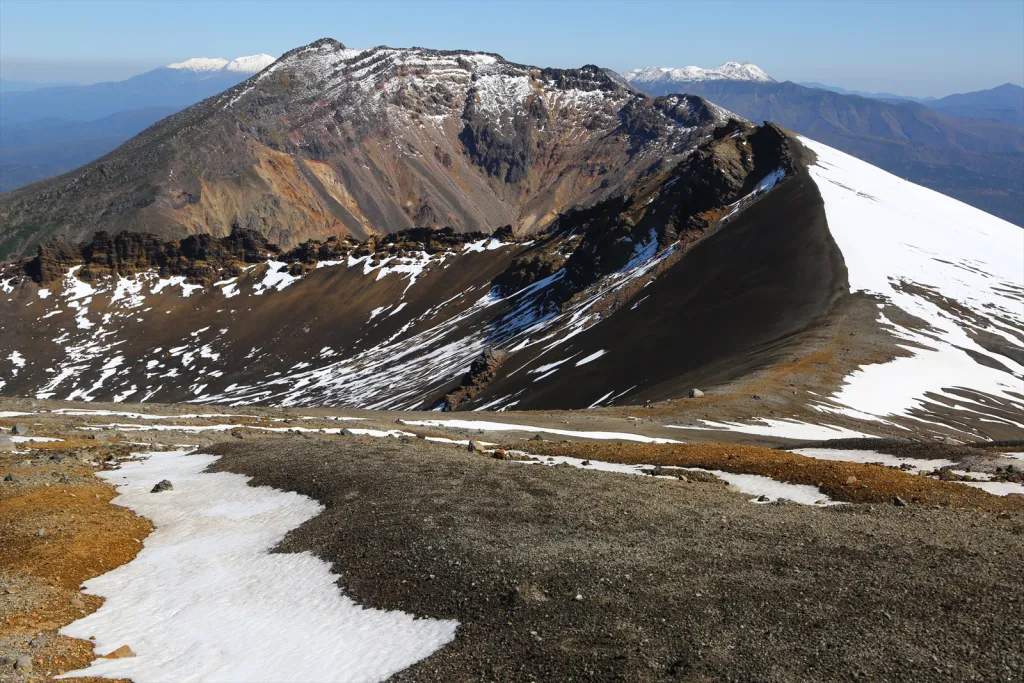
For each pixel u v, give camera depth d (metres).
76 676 22.36
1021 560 24.59
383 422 79.94
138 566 31.69
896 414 89.81
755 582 23.88
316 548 30.31
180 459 49.31
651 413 86.62
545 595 24.08
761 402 89.56
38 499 38.88
